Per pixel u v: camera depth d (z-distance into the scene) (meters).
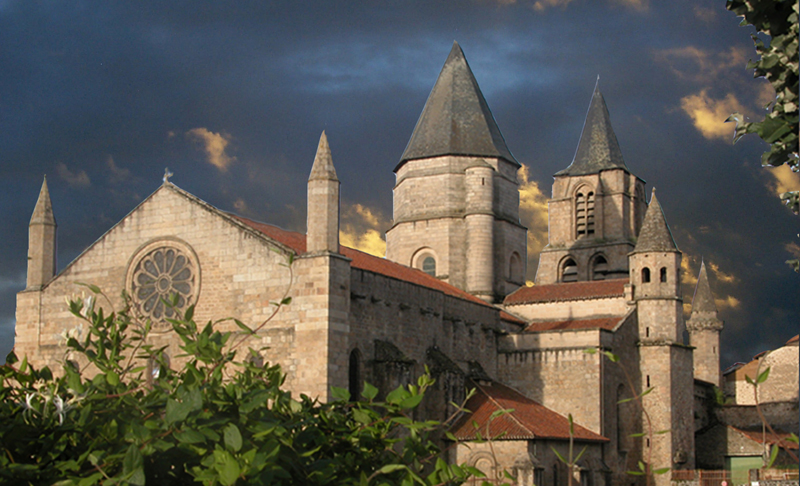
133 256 60.88
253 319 55.62
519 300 82.44
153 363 58.47
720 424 84.50
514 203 88.00
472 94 88.00
